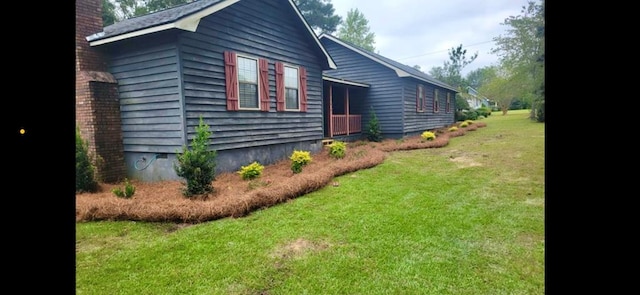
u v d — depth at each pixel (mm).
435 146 10945
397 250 3023
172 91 5727
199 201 4297
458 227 3580
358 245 3148
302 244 3197
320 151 9672
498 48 22078
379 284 2451
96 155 5867
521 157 8250
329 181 5984
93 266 2797
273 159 7871
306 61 9008
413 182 5914
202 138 4973
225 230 3613
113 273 2674
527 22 19781
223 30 6434
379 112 13891
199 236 3453
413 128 14500
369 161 7570
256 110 7234
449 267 2689
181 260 2893
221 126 6426
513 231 3441
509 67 22109
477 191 5168
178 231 3639
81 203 4180
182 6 7113
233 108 6641
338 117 11992
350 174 6766
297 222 3830
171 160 5906
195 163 4758
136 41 6000
